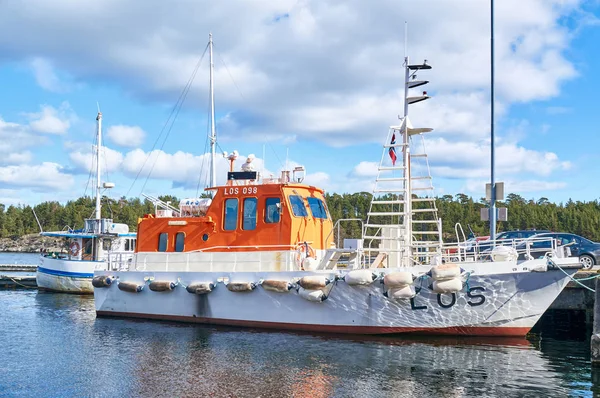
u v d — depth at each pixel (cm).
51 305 2453
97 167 3434
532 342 1445
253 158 1780
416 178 1559
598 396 1012
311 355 1295
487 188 1864
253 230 1672
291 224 1631
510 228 6962
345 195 8038
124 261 1894
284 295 1546
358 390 1048
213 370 1186
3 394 1051
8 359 1310
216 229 1719
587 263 2020
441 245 1481
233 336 1500
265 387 1069
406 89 1619
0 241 10319
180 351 1351
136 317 1786
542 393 1032
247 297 1595
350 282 1448
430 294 1423
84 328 1673
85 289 3033
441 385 1079
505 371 1172
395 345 1384
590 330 1705
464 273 1399
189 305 1683
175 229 1783
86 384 1106
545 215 7206
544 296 1370
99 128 3456
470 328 1434
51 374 1179
